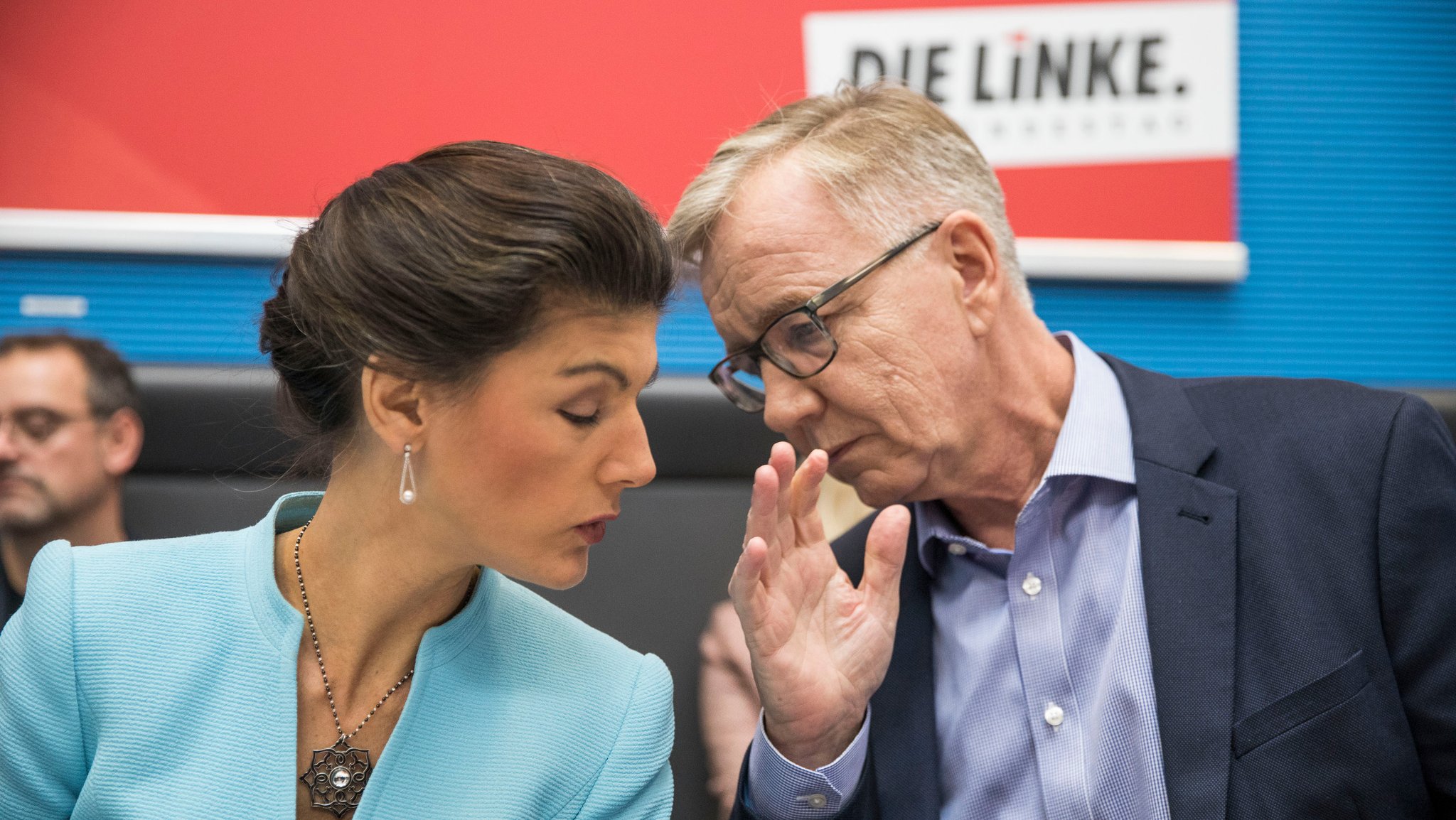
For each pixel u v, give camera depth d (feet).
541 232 3.56
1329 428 4.93
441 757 3.93
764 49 9.53
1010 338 5.18
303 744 3.97
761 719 4.76
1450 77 9.89
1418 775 4.51
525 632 4.24
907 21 9.54
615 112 9.49
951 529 5.42
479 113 9.43
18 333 9.10
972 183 5.23
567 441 3.70
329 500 4.05
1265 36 9.81
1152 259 9.50
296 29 9.32
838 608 4.70
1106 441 5.10
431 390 3.68
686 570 7.15
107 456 7.25
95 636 3.94
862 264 4.95
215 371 7.43
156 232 9.11
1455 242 9.84
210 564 4.11
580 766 4.08
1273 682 4.60
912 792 4.95
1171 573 4.81
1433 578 4.60
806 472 4.60
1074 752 4.89
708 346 9.51
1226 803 4.48
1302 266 9.77
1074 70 9.57
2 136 9.14
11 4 9.14
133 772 3.85
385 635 4.05
